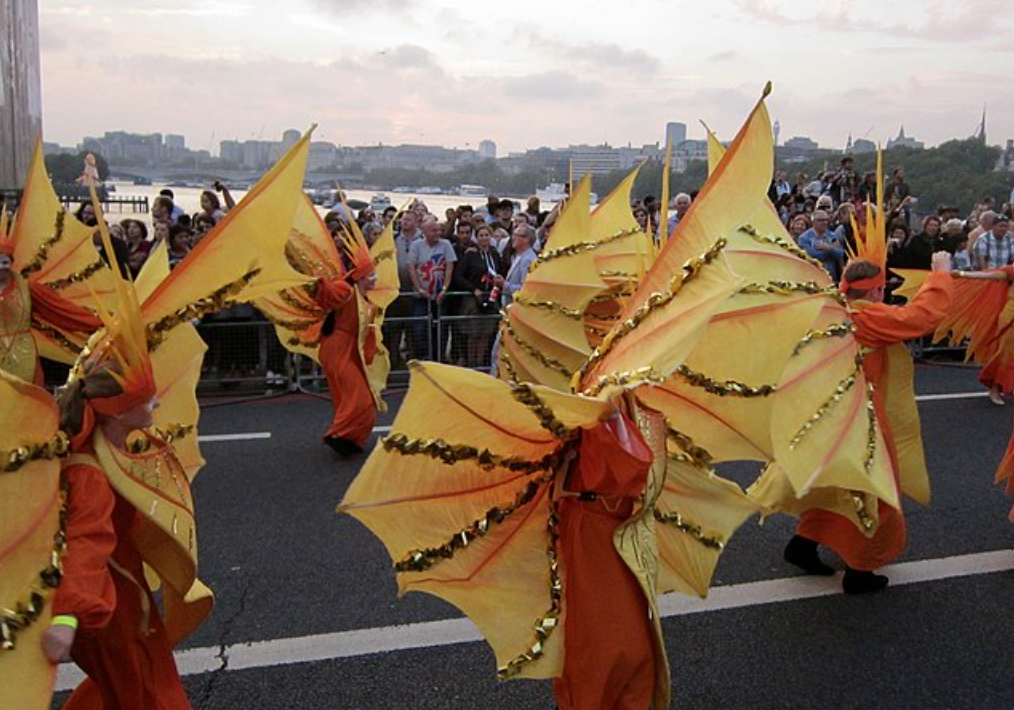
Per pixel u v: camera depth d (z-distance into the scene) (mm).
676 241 3801
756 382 3971
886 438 5316
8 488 2891
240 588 5426
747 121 3703
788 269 4270
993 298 7379
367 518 3545
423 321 10953
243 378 10383
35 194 6270
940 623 5035
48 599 2910
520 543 3783
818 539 5383
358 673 4504
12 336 6109
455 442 3588
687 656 4680
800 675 4516
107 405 3170
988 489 7258
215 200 11367
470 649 4730
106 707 3367
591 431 3502
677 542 4160
